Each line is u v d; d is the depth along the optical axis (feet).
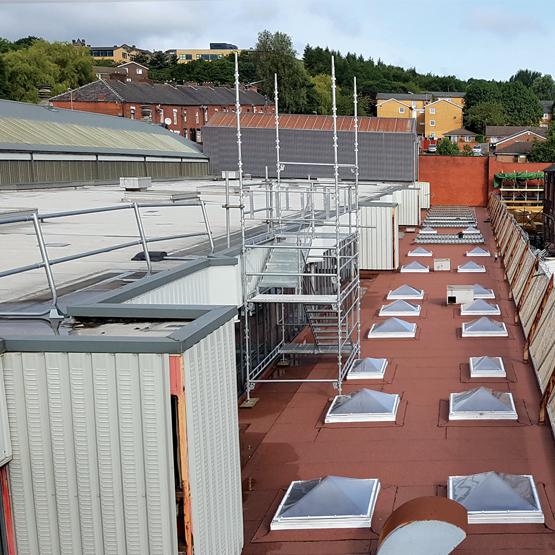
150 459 22.18
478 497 34.32
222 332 25.58
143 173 167.02
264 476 39.52
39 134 140.26
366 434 44.55
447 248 124.16
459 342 63.41
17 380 22.22
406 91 647.56
